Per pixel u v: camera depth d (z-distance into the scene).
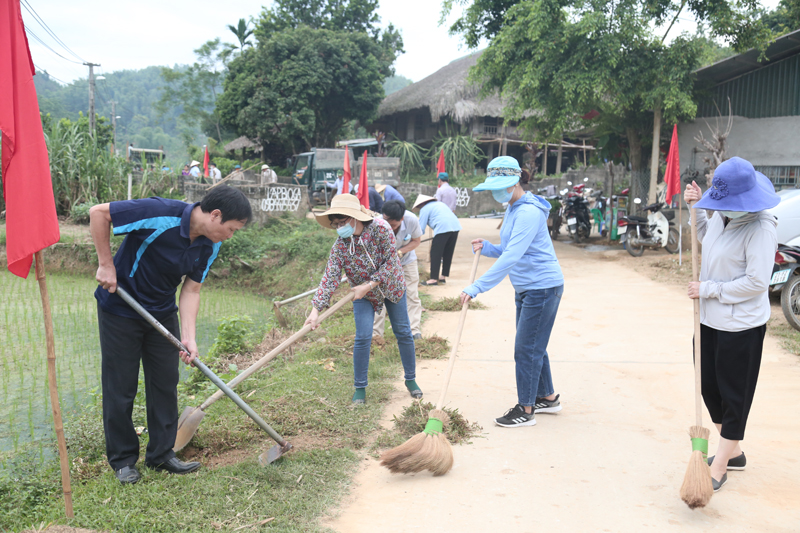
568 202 14.27
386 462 3.27
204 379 5.14
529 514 2.92
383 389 4.70
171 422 3.36
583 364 5.41
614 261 11.62
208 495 3.02
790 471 3.36
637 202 12.10
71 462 3.54
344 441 3.76
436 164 28.98
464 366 5.41
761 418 4.13
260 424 3.38
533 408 4.09
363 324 4.37
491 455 3.60
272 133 29.19
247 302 10.30
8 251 2.68
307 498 3.04
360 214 4.10
